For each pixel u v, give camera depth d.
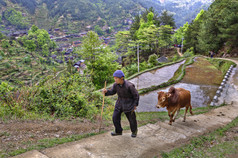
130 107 3.89
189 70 23.86
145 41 52.09
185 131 5.30
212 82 17.95
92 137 4.17
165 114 9.68
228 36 31.14
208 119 7.25
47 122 5.05
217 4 42.78
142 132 4.88
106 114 7.67
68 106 6.26
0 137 3.61
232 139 4.85
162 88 16.94
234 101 11.70
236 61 25.56
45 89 6.55
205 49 41.94
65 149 3.34
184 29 74.56
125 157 3.29
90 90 8.46
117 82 3.75
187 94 6.18
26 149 3.18
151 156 3.42
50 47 176.00
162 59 46.12
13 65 105.62
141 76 22.16
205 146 4.29
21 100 5.84
